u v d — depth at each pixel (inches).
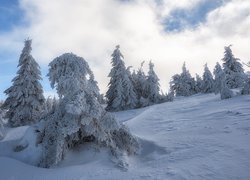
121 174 325.7
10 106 879.7
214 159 309.7
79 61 463.8
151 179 287.6
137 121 772.0
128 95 1302.9
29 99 864.9
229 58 1699.1
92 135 435.8
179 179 273.4
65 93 432.1
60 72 458.6
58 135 389.1
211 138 402.6
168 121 687.1
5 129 694.5
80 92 411.2
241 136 381.1
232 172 266.2
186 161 323.9
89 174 331.6
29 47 913.5
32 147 436.1
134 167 358.9
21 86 877.2
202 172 279.1
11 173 341.1
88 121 390.0
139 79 1466.5
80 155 405.4
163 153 386.6
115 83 1328.7
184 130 514.3
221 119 543.8
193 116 690.8
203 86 1988.2
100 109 410.0
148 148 432.5
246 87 999.6
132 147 422.9
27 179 324.8
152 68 1462.8
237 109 617.9
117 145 418.6
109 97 1360.7
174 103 1162.6
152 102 1411.2
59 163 382.0
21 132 631.8
